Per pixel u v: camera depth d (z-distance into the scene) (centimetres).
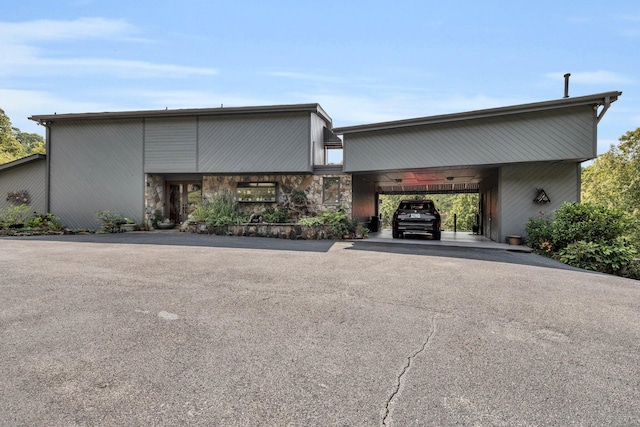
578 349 282
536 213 1019
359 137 1201
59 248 819
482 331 319
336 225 1174
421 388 216
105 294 419
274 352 265
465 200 4331
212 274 544
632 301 427
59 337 286
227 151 1317
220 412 187
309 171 1272
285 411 189
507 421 184
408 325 331
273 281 505
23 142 4712
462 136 1034
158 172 1360
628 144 2139
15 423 174
